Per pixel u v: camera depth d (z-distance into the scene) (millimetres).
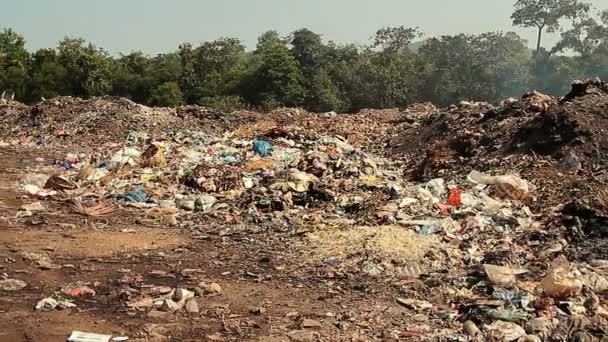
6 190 13656
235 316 6590
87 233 10000
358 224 10070
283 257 8805
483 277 7527
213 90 50750
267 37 60844
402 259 8258
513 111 16797
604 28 47812
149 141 20672
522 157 12969
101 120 24922
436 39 49125
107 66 53625
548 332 6047
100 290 7328
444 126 18781
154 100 49844
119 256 8797
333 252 8805
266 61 47906
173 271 8141
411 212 10516
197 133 22984
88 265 8305
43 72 51875
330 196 11938
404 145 19766
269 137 20438
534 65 49000
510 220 9891
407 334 6086
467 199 10836
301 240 9602
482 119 17484
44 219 10844
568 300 6754
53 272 7953
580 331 6031
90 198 12898
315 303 6996
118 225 10703
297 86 46438
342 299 7121
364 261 8266
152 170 15375
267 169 14719
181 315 6609
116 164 16391
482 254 8555
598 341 5918
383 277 7840
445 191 11977
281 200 11711
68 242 9375
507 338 5910
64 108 27062
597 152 12258
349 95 46062
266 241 9672
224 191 13211
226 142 20109
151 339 5961
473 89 45062
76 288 7254
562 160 12297
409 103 45219
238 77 50094
